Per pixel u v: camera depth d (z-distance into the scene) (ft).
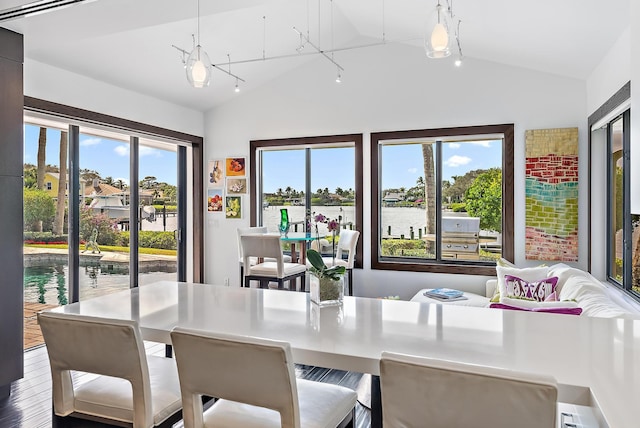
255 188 19.90
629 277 11.64
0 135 10.03
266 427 4.86
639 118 6.21
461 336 5.43
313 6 14.75
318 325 5.94
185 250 20.53
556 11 10.68
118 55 14.17
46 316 5.43
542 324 5.96
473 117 16.55
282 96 19.35
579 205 15.17
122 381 6.05
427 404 3.74
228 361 4.50
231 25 14.57
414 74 17.35
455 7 12.34
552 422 3.35
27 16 9.45
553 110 15.56
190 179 20.52
